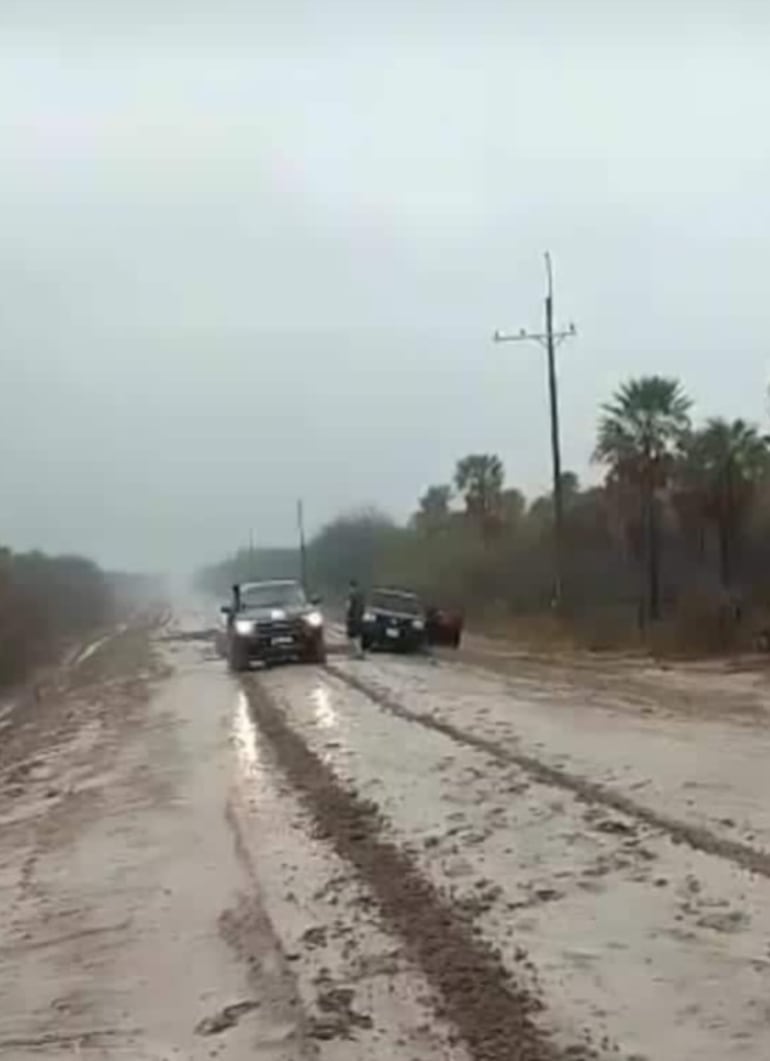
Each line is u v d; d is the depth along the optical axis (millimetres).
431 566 84938
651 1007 7812
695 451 57281
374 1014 8141
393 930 9844
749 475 56281
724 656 40125
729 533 56594
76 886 12617
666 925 9422
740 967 8414
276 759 19484
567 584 63812
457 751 18969
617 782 15586
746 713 23609
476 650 48219
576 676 33969
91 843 14719
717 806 13734
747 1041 7219
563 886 10711
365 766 17953
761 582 52500
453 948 9258
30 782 21641
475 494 90250
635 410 59312
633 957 8750
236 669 39594
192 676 39375
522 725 21969
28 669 59500
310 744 20781
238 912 10883
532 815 13766
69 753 24531
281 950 9648
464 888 10883
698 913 9664
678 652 41812
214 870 12531
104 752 23484
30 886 12969
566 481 77188
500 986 8383
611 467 59906
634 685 30641
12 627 60094
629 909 9898
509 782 15961
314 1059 7512
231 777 18172
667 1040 7297
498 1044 7426
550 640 50500
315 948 9609
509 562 74250
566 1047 7281
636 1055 7105
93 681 45656
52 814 17547
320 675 35250
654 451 59031
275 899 11102
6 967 10148
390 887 11125
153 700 32438
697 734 20266
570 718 22984
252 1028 8164
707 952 8750
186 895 11672
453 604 70875
